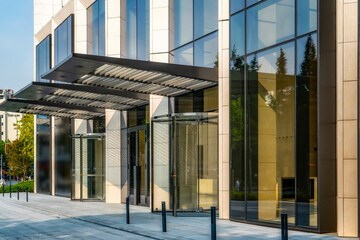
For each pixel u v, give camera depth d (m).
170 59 20.61
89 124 29.56
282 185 13.59
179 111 20.17
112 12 24.55
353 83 12.02
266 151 14.30
